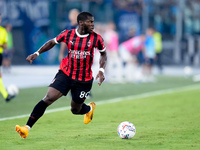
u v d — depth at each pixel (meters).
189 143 23.92
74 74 24.67
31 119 23.83
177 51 125.19
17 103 41.94
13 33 107.31
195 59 125.44
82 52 24.36
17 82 65.06
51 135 26.17
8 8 107.31
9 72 81.94
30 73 83.06
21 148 22.38
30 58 24.41
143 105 41.75
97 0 109.19
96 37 24.58
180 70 101.88
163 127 29.25
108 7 110.62
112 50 68.00
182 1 123.81
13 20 107.25
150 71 71.50
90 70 25.11
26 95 48.62
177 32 124.69
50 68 97.69
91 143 23.72
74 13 41.62
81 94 25.03
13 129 28.34
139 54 107.31
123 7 111.50
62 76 24.69
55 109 38.19
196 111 37.62
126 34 111.44
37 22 105.12
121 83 66.75
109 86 61.56
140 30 113.06
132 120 32.50
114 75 78.19
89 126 29.64
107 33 67.88
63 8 105.00
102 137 25.53
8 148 22.36
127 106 40.94
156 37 86.38
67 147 22.67
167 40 124.75
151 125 30.12
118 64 68.75
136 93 53.03
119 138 25.20
